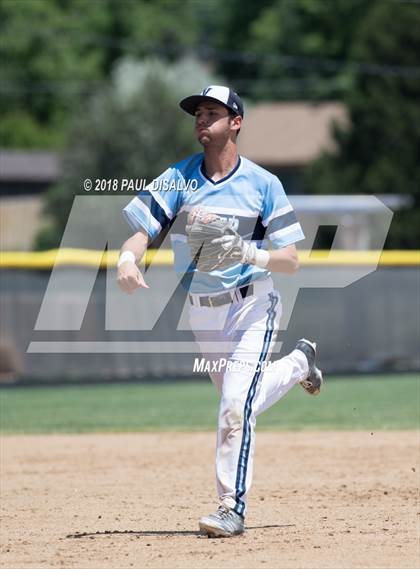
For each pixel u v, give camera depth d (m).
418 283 44.88
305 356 17.69
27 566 15.04
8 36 164.25
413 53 111.56
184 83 114.38
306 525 17.83
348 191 109.56
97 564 15.04
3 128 159.75
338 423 32.22
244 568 14.55
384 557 15.13
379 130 110.06
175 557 15.34
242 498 16.78
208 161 16.84
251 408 16.77
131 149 110.06
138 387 42.97
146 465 25.16
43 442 29.28
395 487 21.48
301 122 152.12
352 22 168.75
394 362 44.75
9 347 43.50
